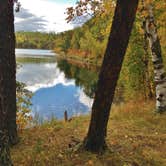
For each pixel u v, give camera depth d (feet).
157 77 49.98
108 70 27.63
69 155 28.19
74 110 113.19
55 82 188.14
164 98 49.47
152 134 38.11
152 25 49.62
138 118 46.34
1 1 26.35
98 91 28.35
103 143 29.37
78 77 219.41
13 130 31.42
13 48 30.45
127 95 88.38
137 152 30.71
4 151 22.79
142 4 47.19
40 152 28.58
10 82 30.66
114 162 27.48
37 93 145.69
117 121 45.37
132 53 79.46
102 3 45.80
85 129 39.40
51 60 400.26
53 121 45.70
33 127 42.70
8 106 30.50
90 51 390.63
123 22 26.53
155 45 50.01
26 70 245.24
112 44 27.12
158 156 30.45
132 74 81.15
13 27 29.94
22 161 26.76
